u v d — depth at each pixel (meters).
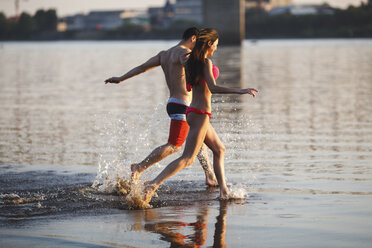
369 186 15.35
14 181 16.58
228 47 172.88
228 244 10.49
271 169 17.98
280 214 12.66
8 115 33.16
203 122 14.47
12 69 83.00
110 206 13.84
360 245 10.34
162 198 14.72
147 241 10.71
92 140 24.28
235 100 39.31
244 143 22.84
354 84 49.91
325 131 25.67
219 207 13.53
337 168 17.91
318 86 48.62
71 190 15.49
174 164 14.31
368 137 23.84
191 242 10.63
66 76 67.75
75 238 10.95
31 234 11.27
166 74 15.62
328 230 11.30
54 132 26.66
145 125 28.59
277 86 48.84
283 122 28.58
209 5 179.75
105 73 72.06
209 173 16.45
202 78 14.32
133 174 15.47
